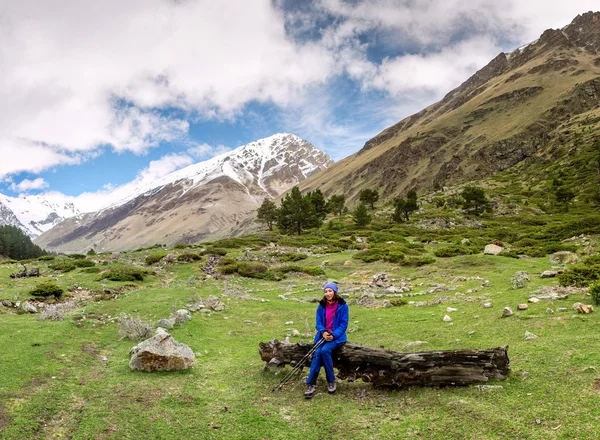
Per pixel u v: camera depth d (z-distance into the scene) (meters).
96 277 25.89
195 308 17.83
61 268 31.33
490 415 6.29
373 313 16.36
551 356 8.28
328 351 8.26
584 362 7.62
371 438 6.13
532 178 148.00
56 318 14.38
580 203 97.75
